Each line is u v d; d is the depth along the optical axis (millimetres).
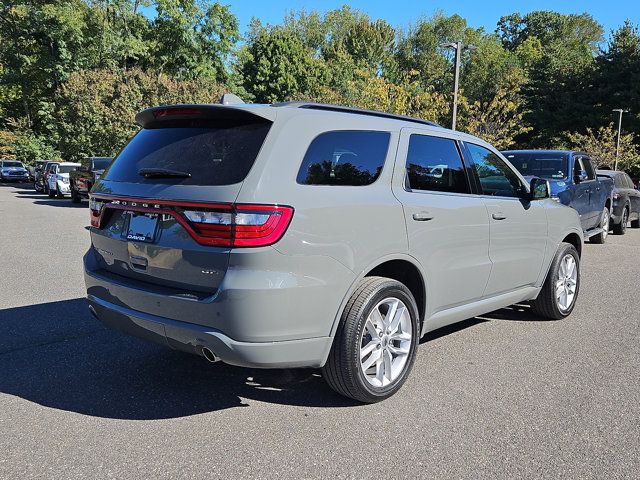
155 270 3348
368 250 3418
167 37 39719
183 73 39844
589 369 4297
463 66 56750
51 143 41875
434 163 4098
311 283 3137
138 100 30688
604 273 8375
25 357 4465
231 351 3029
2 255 9266
